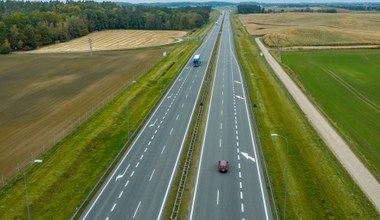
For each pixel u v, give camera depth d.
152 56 169.88
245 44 191.50
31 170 63.28
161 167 64.06
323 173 61.66
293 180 59.28
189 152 68.75
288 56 165.25
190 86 113.69
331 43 192.25
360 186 58.78
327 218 49.97
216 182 58.94
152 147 71.94
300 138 75.25
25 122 88.81
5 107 100.81
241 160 66.06
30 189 57.44
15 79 133.12
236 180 59.47
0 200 54.94
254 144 72.44
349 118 90.44
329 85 119.50
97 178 60.84
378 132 82.00
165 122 84.75
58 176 61.19
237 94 104.88
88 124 83.94
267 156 67.12
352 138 78.38
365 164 65.88
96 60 165.00
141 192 56.56
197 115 88.19
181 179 59.22
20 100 107.00
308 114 91.12
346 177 61.12
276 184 57.97
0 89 119.56
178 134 77.81
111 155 68.88
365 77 129.88
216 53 167.00
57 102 104.44
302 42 195.25
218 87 112.00
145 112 91.25
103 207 52.94
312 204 53.03
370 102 103.12
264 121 84.12
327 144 73.81
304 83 121.75
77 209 52.22
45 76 136.62
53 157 67.88
